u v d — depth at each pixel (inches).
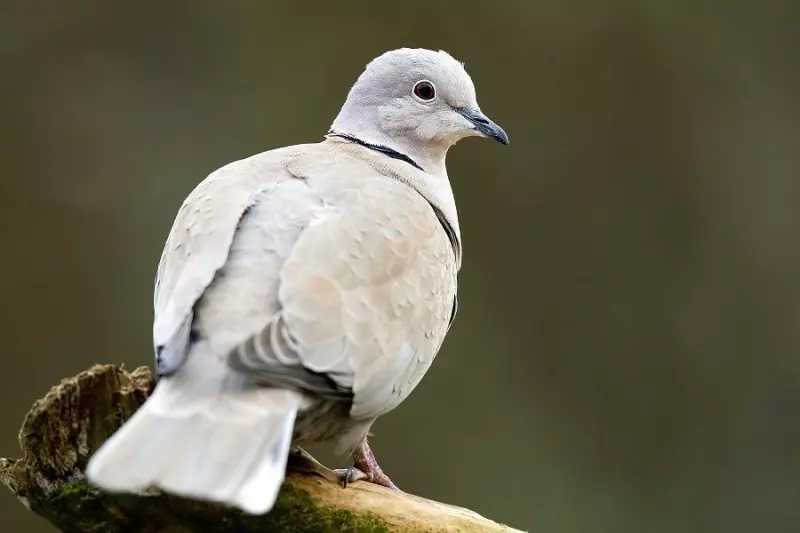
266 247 240.1
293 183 258.2
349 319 237.8
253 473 206.8
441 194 307.6
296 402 224.1
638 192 626.8
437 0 625.6
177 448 207.9
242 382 221.8
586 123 628.1
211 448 209.2
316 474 253.9
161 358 223.6
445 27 626.8
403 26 626.8
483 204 615.8
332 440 254.4
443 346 585.6
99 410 243.6
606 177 626.5
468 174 615.5
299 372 226.2
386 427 563.8
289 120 617.0
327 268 239.6
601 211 623.2
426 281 258.2
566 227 620.4
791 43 635.5
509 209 617.0
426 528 249.1
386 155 311.7
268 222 245.3
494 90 626.8
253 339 225.6
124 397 243.4
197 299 231.0
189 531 246.7
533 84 628.4
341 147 308.8
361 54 625.6
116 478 202.1
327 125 618.8
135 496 241.6
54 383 568.1
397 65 320.8
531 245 617.0
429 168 319.3
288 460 254.5
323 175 261.7
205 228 245.8
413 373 255.8
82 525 246.5
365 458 273.9
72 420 243.0
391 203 260.1
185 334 225.6
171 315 229.8
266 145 616.4
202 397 218.4
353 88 325.4
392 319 246.7
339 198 255.8
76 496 244.1
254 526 247.1
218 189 256.8
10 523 516.1
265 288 233.0
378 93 319.9
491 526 252.1
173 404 216.2
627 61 631.8
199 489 203.0
